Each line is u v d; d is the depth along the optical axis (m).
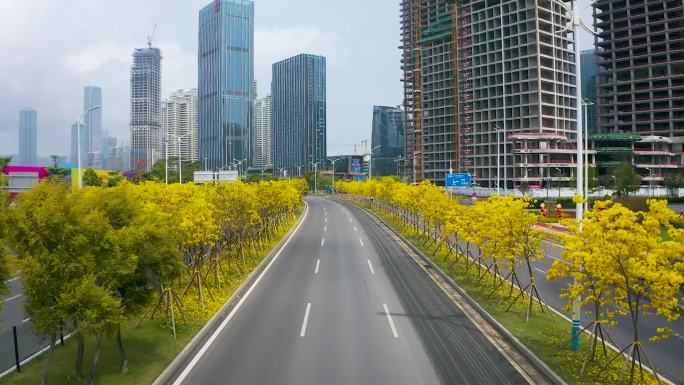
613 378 12.78
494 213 20.27
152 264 14.48
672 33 126.12
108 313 11.84
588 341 15.97
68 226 11.61
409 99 177.62
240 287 23.50
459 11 145.25
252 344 15.66
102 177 62.53
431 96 156.88
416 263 31.12
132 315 14.41
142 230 13.77
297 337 16.33
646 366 13.98
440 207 32.84
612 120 135.50
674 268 11.12
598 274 12.16
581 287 12.77
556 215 55.56
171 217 19.17
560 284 25.03
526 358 14.53
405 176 168.12
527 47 126.62
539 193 89.12
